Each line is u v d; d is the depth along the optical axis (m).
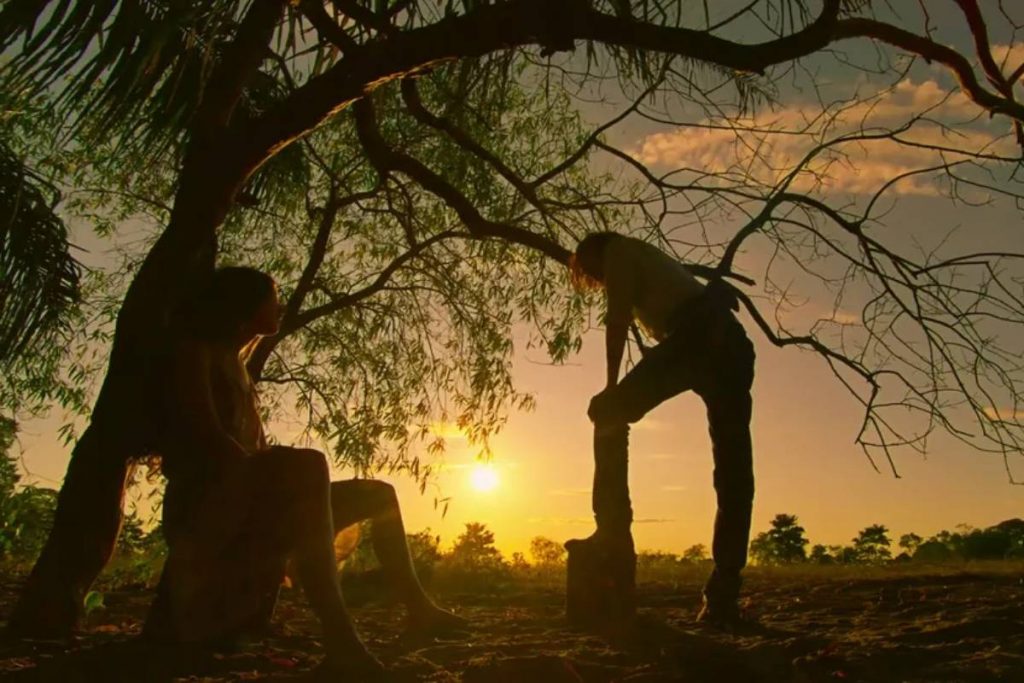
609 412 4.30
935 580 6.70
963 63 4.59
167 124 4.84
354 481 3.88
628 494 4.33
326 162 7.79
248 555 3.21
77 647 3.55
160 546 7.43
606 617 4.27
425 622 4.00
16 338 4.93
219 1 4.04
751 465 4.34
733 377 4.27
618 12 4.38
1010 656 3.34
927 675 3.07
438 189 5.72
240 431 3.50
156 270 4.18
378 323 7.88
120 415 4.02
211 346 3.44
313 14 4.62
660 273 4.40
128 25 4.05
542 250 5.59
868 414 4.48
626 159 5.62
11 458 7.24
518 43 4.34
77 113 4.46
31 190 4.91
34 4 3.94
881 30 4.47
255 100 5.74
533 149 7.34
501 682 2.99
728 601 4.33
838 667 3.19
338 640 3.07
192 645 3.44
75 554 3.94
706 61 4.35
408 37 4.35
